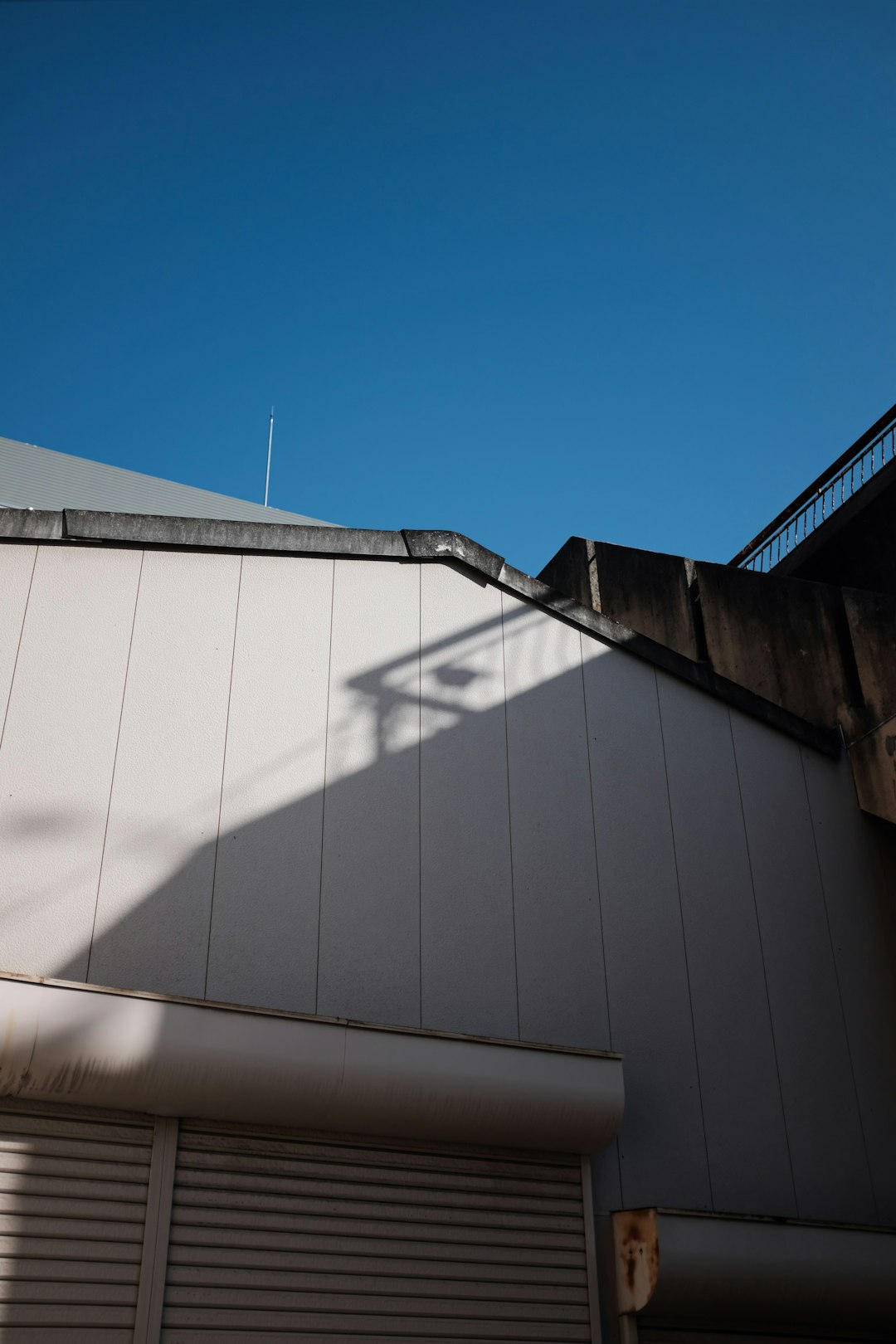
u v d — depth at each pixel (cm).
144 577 532
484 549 634
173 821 480
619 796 614
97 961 437
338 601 579
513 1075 466
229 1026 414
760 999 600
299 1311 415
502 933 536
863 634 743
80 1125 406
